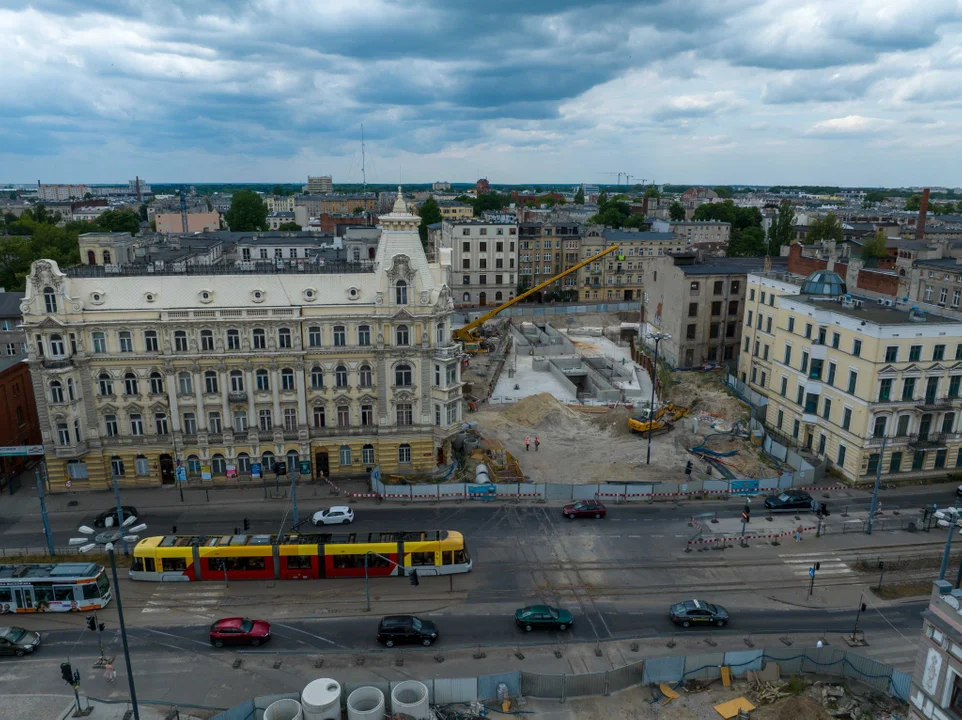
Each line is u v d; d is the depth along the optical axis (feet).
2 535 219.61
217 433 251.19
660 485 246.47
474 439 290.97
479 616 180.75
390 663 161.99
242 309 239.09
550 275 645.92
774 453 285.84
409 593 191.42
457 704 148.66
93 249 343.26
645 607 184.55
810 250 487.20
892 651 167.02
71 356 235.61
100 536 213.87
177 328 238.27
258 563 196.44
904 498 246.27
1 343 324.19
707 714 146.10
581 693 151.02
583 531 224.74
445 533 204.03
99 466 248.32
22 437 278.87
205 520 230.07
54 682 154.81
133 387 244.42
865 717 144.46
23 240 556.92
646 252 649.20
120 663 161.38
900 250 500.33
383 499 245.65
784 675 158.20
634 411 341.41
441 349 253.44
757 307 344.28
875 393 246.47
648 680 154.71
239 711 137.39
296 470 257.34
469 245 588.09
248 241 486.38
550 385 387.34
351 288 248.32
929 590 192.34
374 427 258.57
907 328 242.17
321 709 135.95
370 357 250.78
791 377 292.40
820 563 205.67
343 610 183.32
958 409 254.47
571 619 174.40
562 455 290.97
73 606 180.55
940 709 110.93
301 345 246.06
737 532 223.51
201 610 183.11
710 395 345.31
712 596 189.67
